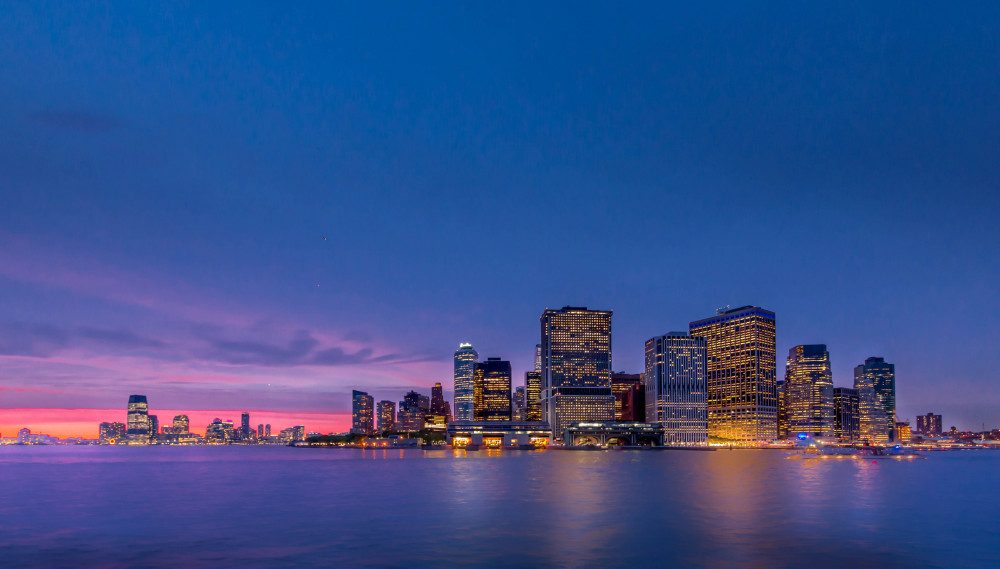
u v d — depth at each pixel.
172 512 103.00
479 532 80.56
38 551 70.88
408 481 173.00
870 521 89.31
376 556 66.44
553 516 95.19
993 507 106.00
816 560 64.31
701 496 125.06
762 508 105.06
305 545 72.38
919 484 157.62
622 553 67.50
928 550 69.00
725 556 66.12
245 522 90.62
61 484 169.88
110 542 75.62
